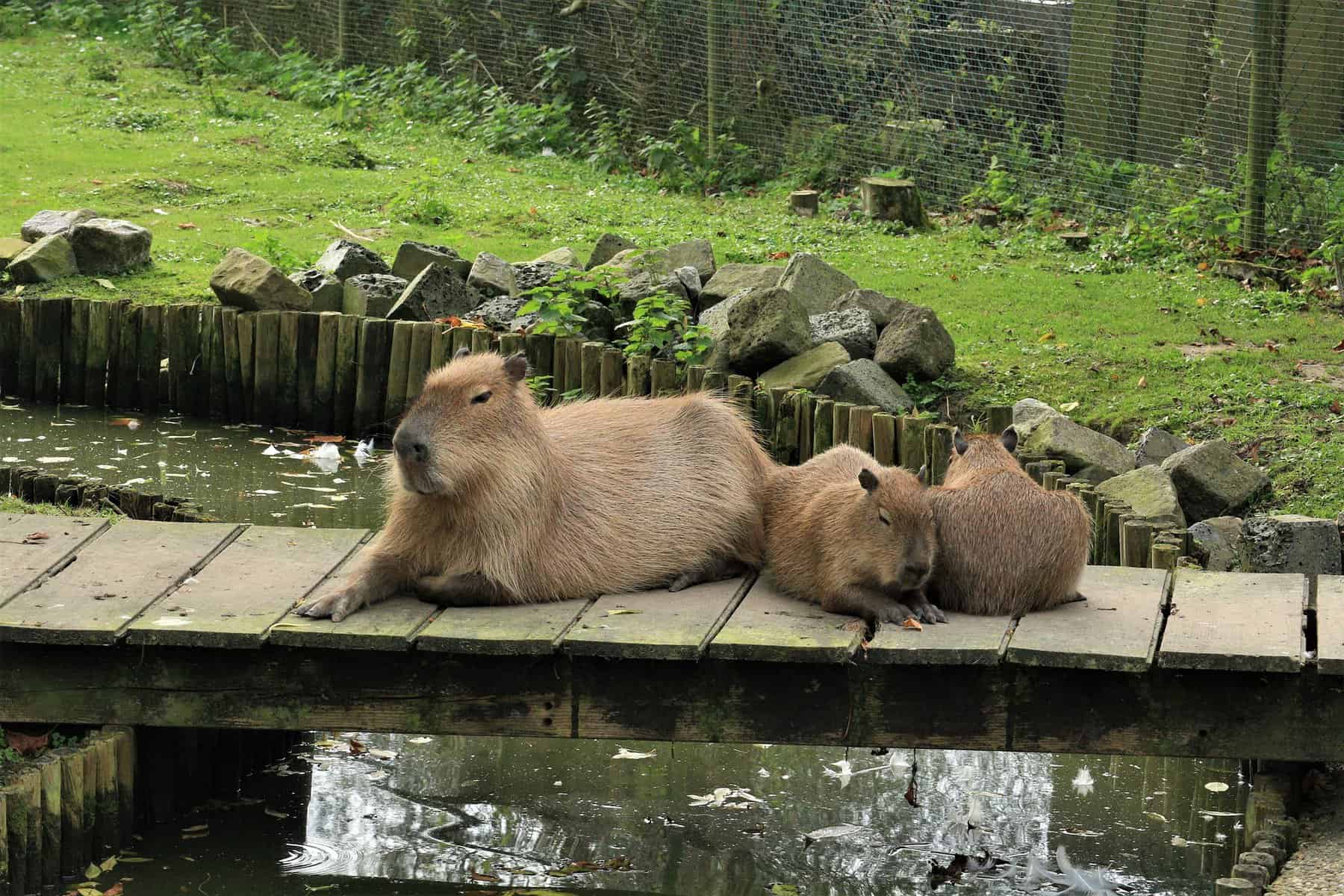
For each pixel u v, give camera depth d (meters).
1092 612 6.01
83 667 5.86
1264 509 8.84
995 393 10.45
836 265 13.84
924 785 6.66
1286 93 13.98
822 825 6.25
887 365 10.57
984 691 5.69
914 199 15.61
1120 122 15.61
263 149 17.67
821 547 6.01
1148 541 7.80
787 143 17.69
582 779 6.70
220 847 6.02
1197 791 6.60
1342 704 5.55
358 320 11.25
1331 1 13.72
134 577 6.24
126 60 22.03
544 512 5.93
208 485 9.86
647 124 18.67
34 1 24.08
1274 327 11.79
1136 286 13.09
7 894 5.41
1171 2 15.03
